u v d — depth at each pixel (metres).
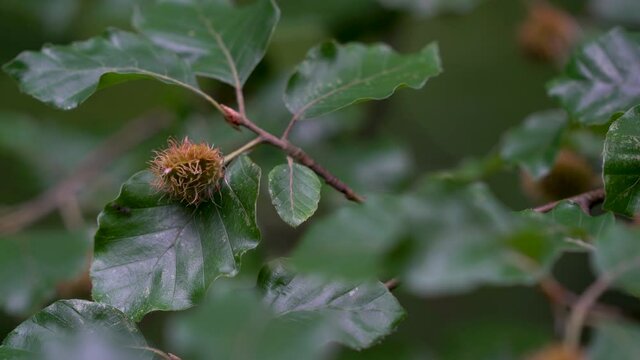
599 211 0.75
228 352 0.53
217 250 0.62
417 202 0.53
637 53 0.69
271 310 0.57
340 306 0.58
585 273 0.95
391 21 0.98
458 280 0.51
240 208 0.62
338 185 0.64
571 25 0.95
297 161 0.64
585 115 0.68
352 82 0.67
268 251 0.97
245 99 0.94
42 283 0.78
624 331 0.53
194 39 0.70
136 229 0.63
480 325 0.56
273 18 0.69
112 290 0.62
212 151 0.63
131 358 0.59
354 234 0.53
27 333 0.59
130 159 0.98
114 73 0.66
